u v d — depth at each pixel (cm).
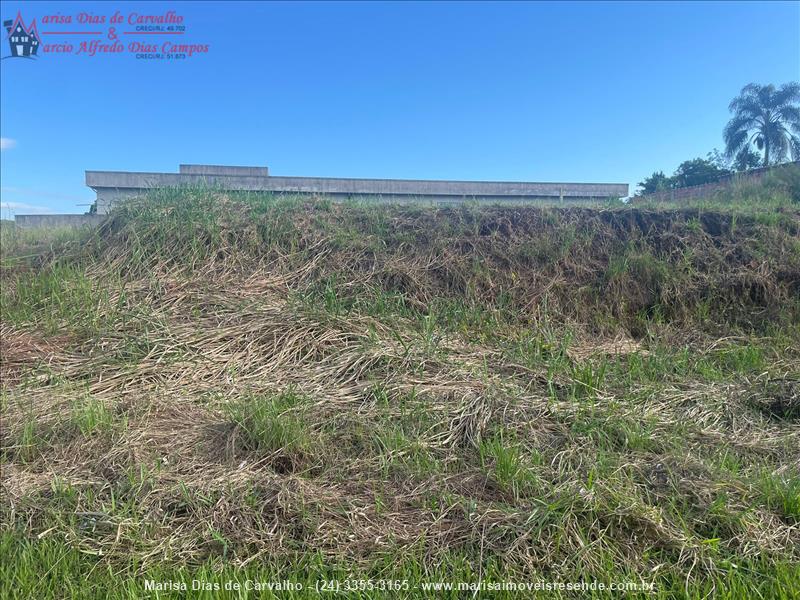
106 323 476
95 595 228
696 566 237
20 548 249
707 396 403
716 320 561
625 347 505
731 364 478
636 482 290
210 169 1662
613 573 233
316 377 414
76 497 279
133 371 416
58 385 402
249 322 483
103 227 646
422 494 283
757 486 284
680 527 256
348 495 283
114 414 361
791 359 486
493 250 612
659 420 365
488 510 263
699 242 630
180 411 368
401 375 409
